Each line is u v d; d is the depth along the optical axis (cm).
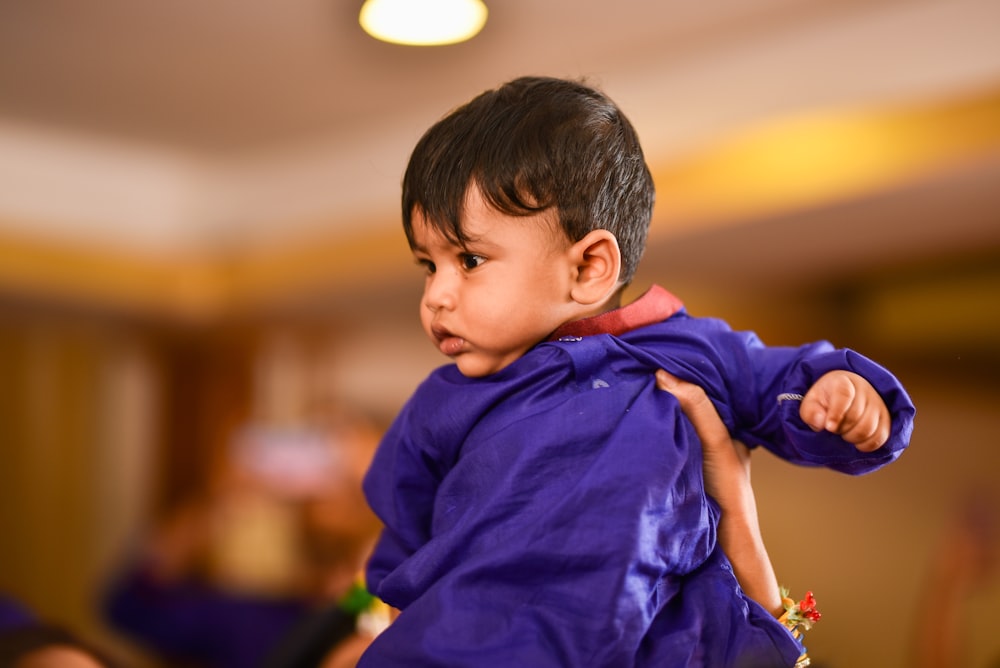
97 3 252
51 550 485
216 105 326
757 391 72
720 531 71
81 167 376
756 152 266
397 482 74
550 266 68
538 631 61
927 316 342
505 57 280
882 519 305
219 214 395
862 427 63
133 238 389
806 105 257
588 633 60
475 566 62
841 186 250
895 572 297
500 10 249
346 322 442
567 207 68
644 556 61
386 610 132
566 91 72
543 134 68
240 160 381
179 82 305
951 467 315
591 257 69
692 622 64
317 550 246
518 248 67
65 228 376
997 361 322
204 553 253
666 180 281
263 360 491
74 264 378
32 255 370
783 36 260
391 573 68
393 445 76
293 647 131
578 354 68
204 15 258
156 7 254
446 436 71
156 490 497
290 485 263
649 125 286
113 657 104
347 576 232
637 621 60
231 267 395
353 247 362
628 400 67
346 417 324
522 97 70
